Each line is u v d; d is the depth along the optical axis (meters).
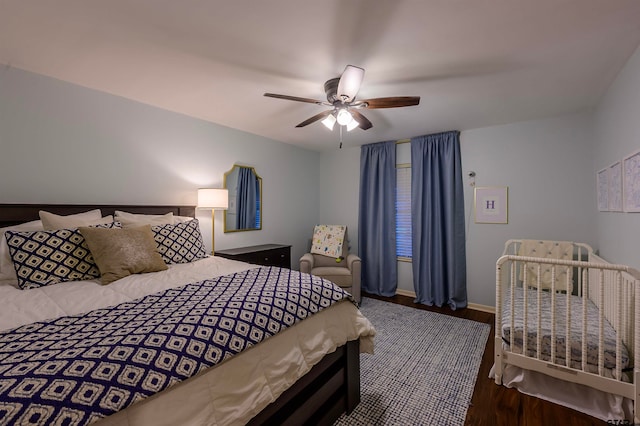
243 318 1.16
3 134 1.96
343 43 1.63
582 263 1.65
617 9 1.34
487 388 1.89
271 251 3.45
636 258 1.75
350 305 1.77
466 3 1.30
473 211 3.44
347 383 1.66
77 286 1.61
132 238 1.93
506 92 2.31
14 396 0.64
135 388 0.78
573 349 1.73
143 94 2.44
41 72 2.06
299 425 1.34
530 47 1.67
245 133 3.59
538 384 1.82
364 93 2.30
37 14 1.42
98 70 2.02
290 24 1.47
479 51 1.71
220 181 3.31
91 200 2.35
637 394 1.50
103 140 2.40
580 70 1.94
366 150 4.23
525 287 1.84
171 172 2.86
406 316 3.20
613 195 2.14
